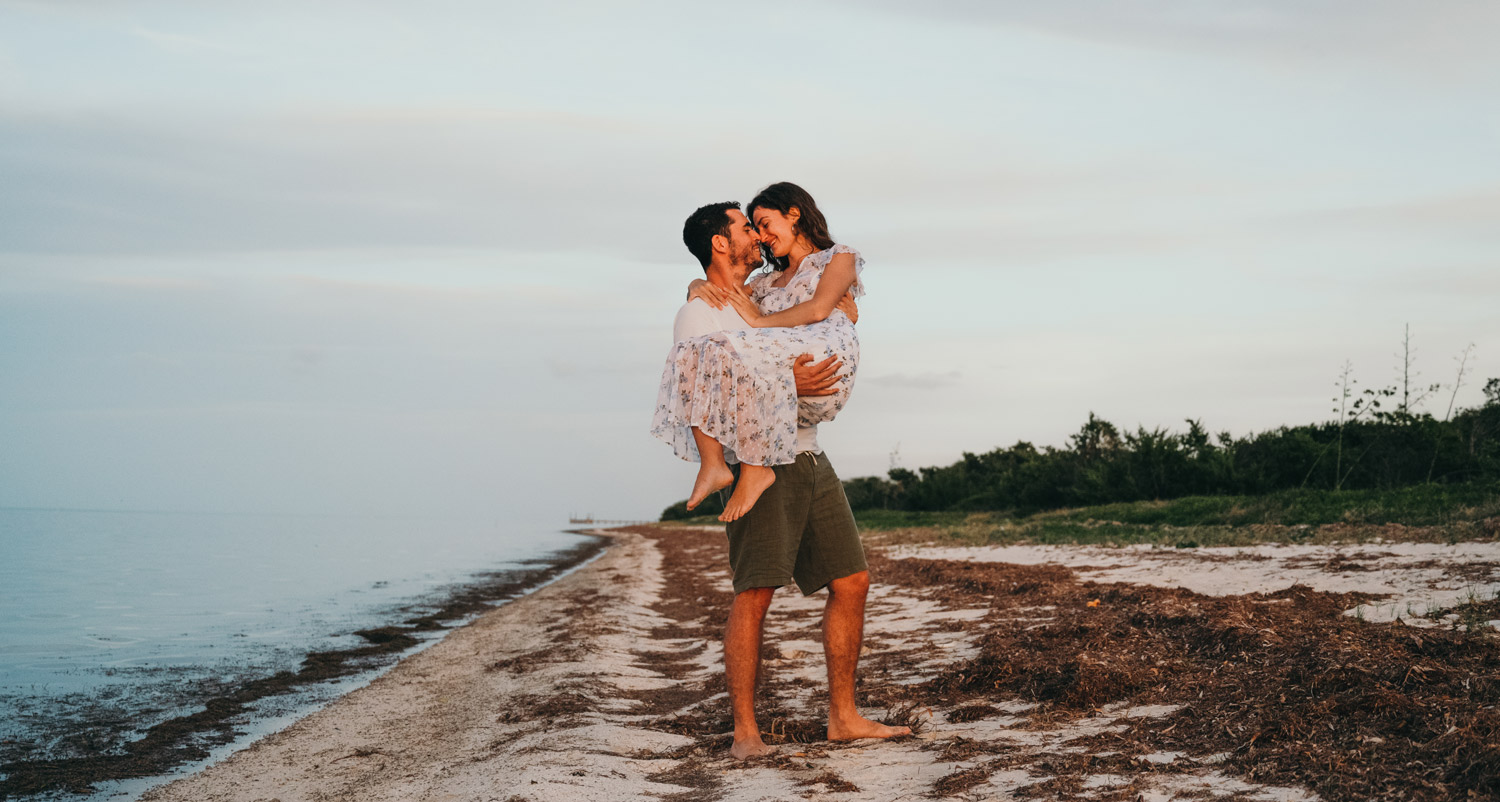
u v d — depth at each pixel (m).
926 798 2.72
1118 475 24.02
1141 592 6.54
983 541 16.06
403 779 3.77
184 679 7.04
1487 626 4.29
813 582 3.69
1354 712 2.99
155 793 4.00
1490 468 15.88
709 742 3.79
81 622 10.90
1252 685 3.64
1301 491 16.09
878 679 5.03
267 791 3.86
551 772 3.31
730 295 3.58
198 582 17.41
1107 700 3.88
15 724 5.48
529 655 7.27
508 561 27.91
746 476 3.37
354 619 11.36
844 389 3.52
